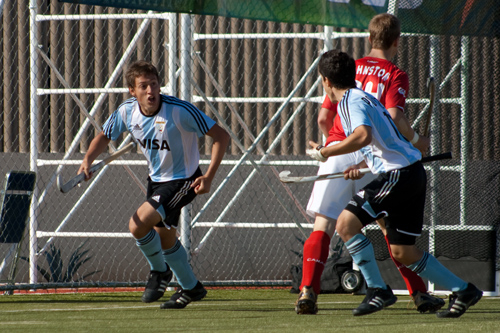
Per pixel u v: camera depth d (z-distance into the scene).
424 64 18.53
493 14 18.20
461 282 12.61
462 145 18.33
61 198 25.16
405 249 12.62
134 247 25.11
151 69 13.96
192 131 14.31
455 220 18.39
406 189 12.08
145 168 25.56
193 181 14.55
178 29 24.89
